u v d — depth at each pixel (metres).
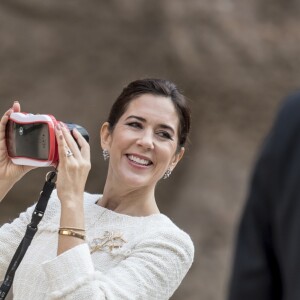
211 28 25.81
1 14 25.03
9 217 24.42
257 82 25.84
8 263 6.21
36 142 5.77
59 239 5.53
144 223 5.93
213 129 25.81
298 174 3.25
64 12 25.19
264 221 3.32
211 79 25.61
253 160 25.61
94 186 24.45
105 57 25.17
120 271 5.63
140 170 5.98
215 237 24.50
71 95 24.97
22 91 24.86
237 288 3.31
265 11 26.62
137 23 25.41
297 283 3.18
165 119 6.02
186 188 25.39
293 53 26.12
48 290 5.60
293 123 3.31
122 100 6.14
